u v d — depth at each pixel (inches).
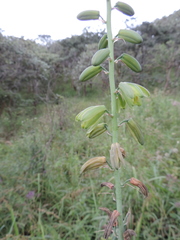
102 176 122.1
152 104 221.6
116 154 42.3
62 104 250.5
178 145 147.2
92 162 46.7
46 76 465.4
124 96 43.2
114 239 56.2
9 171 127.2
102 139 177.0
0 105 369.1
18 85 436.1
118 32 47.1
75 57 721.6
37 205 106.9
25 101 384.5
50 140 165.9
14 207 104.7
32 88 446.0
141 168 118.0
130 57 47.1
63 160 144.5
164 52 613.6
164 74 595.2
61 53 763.4
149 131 160.1
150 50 621.0
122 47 494.0
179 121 192.1
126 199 104.3
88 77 49.0
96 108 46.6
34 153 140.1
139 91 45.7
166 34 737.0
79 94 553.0
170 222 94.8
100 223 87.2
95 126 48.3
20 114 357.1
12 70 401.1
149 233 90.4
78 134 191.8
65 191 115.3
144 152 135.0
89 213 104.0
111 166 46.7
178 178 117.5
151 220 98.3
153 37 717.3
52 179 125.6
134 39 46.3
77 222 95.4
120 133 168.4
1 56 387.5
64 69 625.3
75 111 274.5
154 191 102.7
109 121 172.6
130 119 46.8
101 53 42.9
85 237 88.0
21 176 123.5
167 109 212.7
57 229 96.7
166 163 126.7
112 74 44.7
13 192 108.9
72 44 776.3
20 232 99.1
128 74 445.7
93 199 108.0
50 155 153.6
